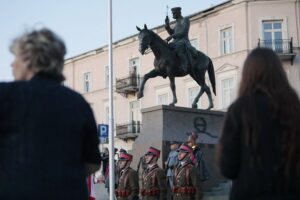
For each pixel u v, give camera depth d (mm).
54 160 2631
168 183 11367
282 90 3055
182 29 13727
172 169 11289
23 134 2645
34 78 2822
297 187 2830
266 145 2885
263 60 3152
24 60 2830
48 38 2871
